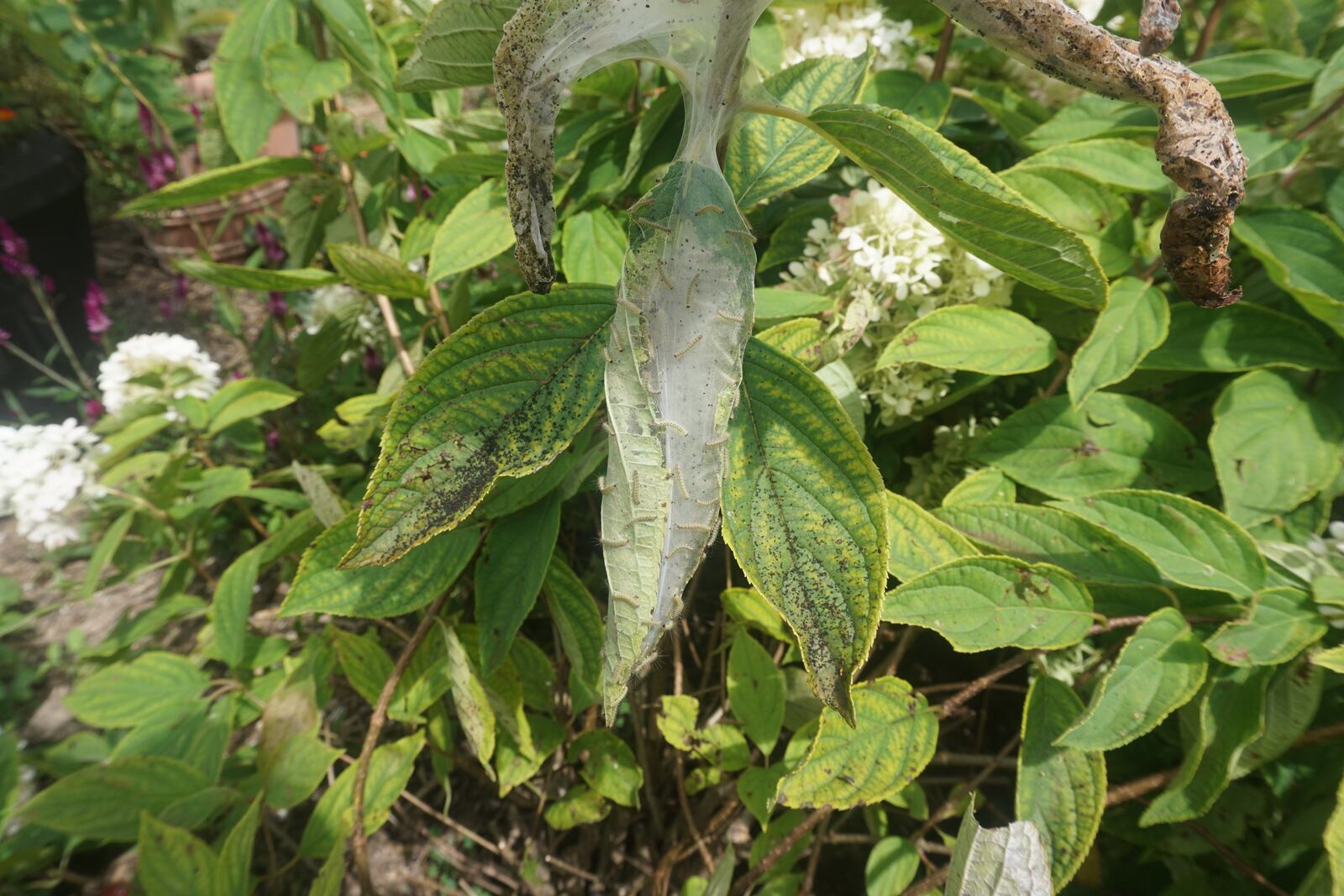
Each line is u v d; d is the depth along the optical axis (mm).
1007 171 344
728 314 188
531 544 322
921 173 193
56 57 421
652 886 427
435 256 336
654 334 187
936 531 306
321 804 365
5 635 647
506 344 221
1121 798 305
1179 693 268
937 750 457
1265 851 354
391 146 485
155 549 556
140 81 458
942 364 330
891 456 423
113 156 1080
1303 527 328
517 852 482
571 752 402
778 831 367
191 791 357
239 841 312
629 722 486
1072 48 160
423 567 321
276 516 626
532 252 192
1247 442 317
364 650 372
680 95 331
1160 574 293
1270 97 386
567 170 364
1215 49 426
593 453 306
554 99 175
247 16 368
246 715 451
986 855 214
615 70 339
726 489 215
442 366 216
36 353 931
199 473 538
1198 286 178
